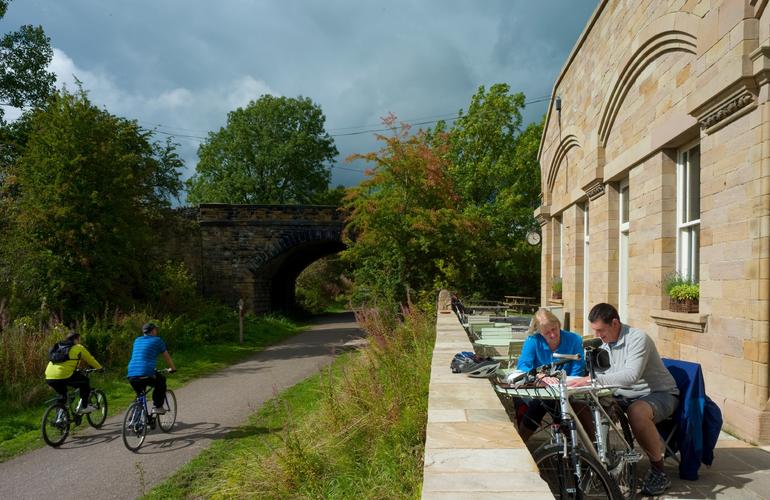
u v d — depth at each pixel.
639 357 3.93
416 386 5.97
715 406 4.18
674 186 7.23
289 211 31.80
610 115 9.47
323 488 5.05
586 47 11.02
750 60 4.95
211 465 7.67
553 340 4.40
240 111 49.12
